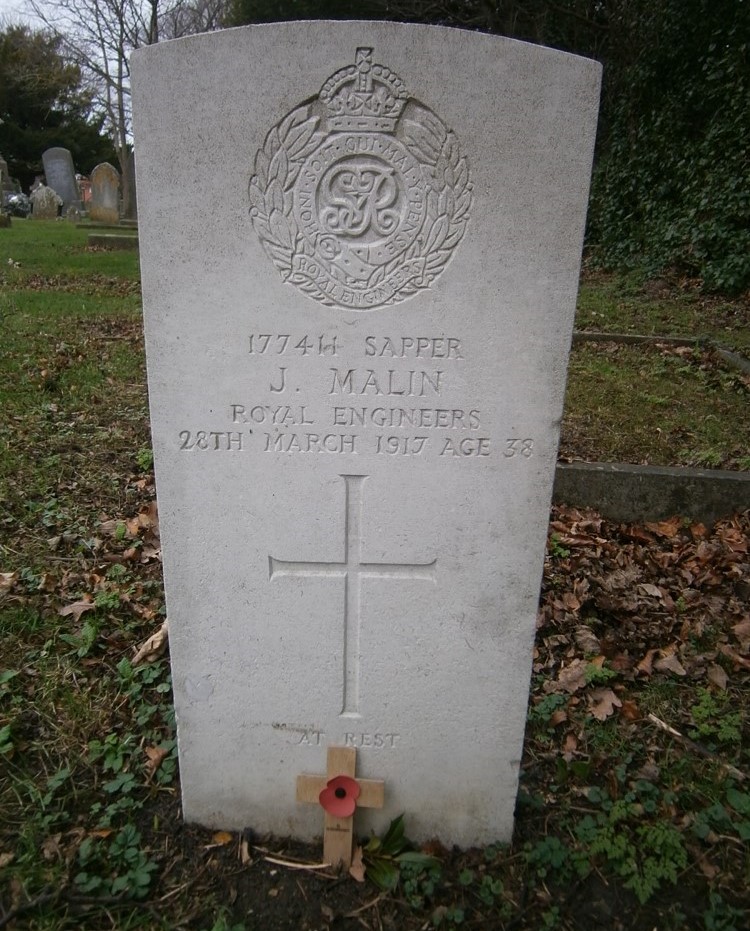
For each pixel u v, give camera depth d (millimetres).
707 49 3354
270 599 756
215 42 597
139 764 908
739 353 2330
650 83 3705
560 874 803
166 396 692
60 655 1064
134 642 1106
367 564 745
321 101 612
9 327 2439
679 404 1974
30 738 929
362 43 597
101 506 1446
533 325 662
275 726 805
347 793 803
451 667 777
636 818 863
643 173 3711
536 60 596
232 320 669
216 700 795
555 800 893
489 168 623
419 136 620
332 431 700
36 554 1272
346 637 771
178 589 755
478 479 711
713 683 1079
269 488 719
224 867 803
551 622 1195
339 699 792
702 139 3443
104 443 1670
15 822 819
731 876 797
